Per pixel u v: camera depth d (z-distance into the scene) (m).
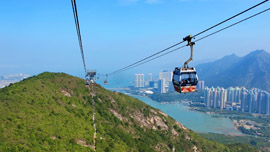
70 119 69.19
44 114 62.09
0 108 54.25
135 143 87.31
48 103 75.50
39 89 85.31
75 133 59.41
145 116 123.50
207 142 136.25
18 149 37.53
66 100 91.94
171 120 136.25
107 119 99.94
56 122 60.38
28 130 47.41
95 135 69.88
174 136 121.19
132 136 97.12
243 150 148.12
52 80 109.19
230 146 151.25
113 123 98.81
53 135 51.66
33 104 67.00
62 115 69.44
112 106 114.12
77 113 83.12
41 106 68.81
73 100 97.12
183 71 26.23
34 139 44.62
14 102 61.84
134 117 117.75
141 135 103.94
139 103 134.00
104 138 71.12
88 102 106.69
